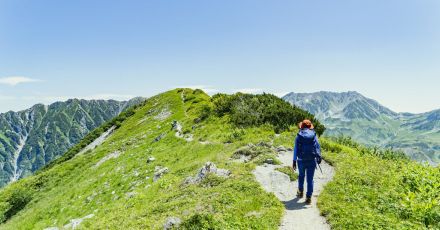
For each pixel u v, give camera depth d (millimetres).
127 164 40594
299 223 12633
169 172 27734
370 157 23641
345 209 12953
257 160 21781
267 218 12930
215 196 15641
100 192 34250
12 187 56031
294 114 37188
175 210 15164
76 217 31281
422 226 11117
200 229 12234
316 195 15562
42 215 36281
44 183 54500
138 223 14836
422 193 13695
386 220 11641
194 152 33906
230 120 42375
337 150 24938
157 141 49000
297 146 14586
